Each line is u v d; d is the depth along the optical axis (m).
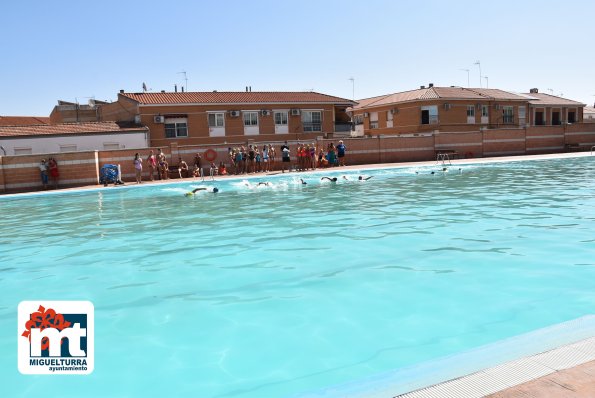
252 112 37.53
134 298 5.99
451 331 4.61
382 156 31.47
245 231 10.21
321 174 24.28
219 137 36.78
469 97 45.12
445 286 5.94
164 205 15.31
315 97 40.50
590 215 10.49
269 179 22.94
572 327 3.97
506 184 17.38
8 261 8.28
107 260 8.09
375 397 3.01
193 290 6.22
